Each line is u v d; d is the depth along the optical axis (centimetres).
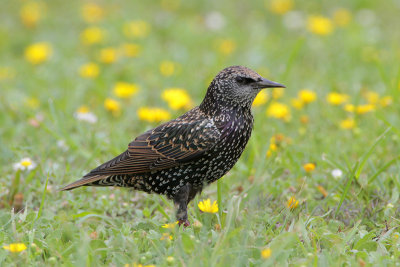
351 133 1176
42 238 773
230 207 776
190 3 2177
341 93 1425
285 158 1073
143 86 1502
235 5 2164
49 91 1449
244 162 1055
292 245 741
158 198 946
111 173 861
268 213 874
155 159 855
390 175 965
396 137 1084
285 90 1420
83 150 1108
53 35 1903
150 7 2188
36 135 1181
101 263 723
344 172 962
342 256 720
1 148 1110
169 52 1736
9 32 1923
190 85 1501
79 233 795
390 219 836
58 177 1001
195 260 677
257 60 1639
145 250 755
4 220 829
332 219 858
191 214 903
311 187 966
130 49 1664
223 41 1791
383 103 1256
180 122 864
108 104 1242
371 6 2092
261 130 1194
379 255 716
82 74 1516
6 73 1559
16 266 707
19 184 973
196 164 855
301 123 1234
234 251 703
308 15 2064
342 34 1823
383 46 1744
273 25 1998
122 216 916
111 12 2103
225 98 854
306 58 1692
